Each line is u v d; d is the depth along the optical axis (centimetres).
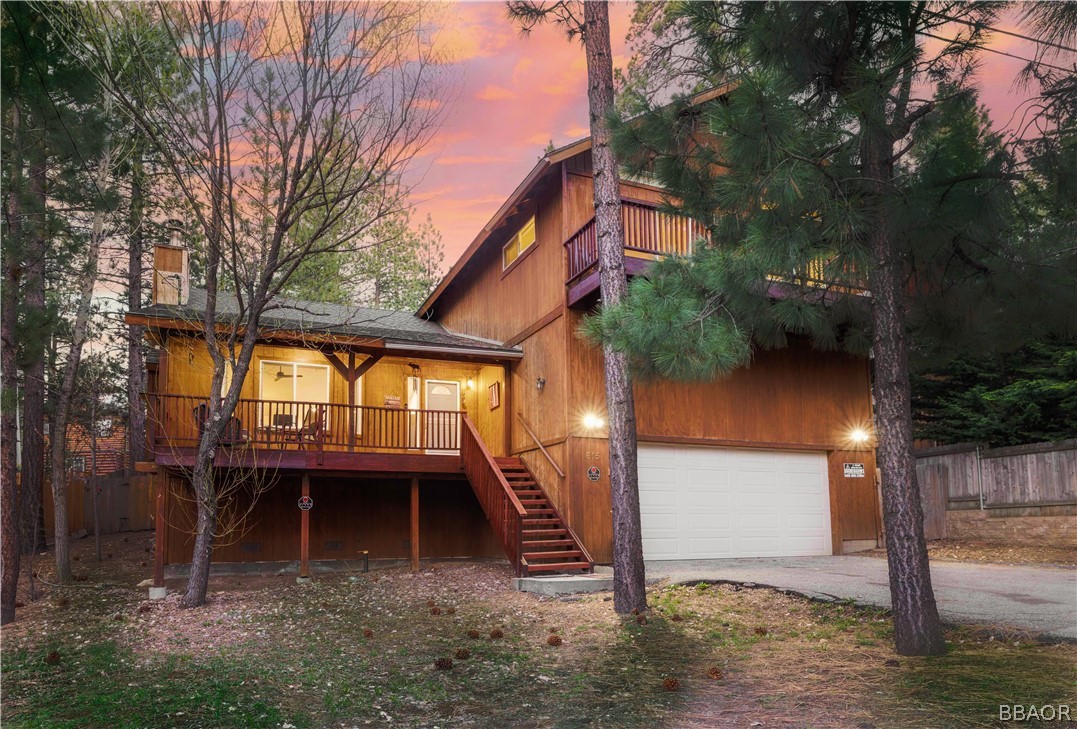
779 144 554
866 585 933
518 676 633
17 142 1008
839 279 675
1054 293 738
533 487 1361
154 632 842
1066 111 598
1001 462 1366
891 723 462
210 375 1395
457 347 1448
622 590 866
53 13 976
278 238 1047
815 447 1473
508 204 1448
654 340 694
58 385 1589
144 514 2094
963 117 647
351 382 1351
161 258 1412
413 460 1339
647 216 1278
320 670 664
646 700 548
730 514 1366
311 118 1046
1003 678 531
